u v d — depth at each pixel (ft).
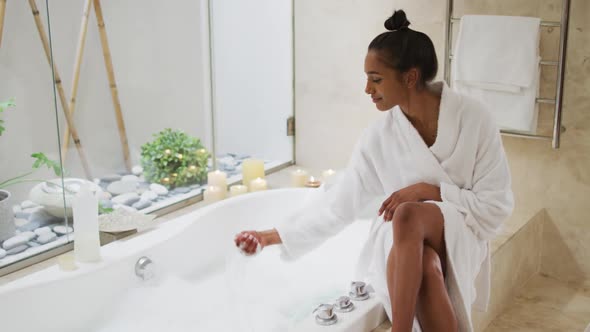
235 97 10.75
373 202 8.20
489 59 8.46
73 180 8.41
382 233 6.19
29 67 7.39
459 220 5.87
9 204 7.28
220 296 7.60
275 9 10.91
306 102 11.32
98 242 7.07
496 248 7.78
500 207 5.99
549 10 8.51
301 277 7.88
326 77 10.93
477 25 8.54
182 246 7.96
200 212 8.39
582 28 8.35
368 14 10.19
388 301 6.08
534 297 8.63
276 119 11.35
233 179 10.65
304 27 10.94
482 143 6.04
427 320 5.61
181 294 7.54
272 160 11.50
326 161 11.34
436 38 9.56
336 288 7.55
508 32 8.34
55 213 7.70
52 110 7.65
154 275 7.36
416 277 5.40
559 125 8.45
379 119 6.53
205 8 9.98
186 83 9.88
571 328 7.77
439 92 6.17
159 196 9.56
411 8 9.72
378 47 5.87
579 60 8.46
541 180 9.10
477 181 6.11
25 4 7.28
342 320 5.81
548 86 8.69
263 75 11.03
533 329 7.75
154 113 9.52
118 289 7.14
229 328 6.83
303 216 6.54
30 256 7.32
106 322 6.95
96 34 8.65
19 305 6.29
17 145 7.32
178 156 9.79
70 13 8.30
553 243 9.23
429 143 6.26
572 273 9.17
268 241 6.32
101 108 8.80
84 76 8.54
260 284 7.73
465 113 6.03
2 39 7.10
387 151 6.39
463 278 5.88
